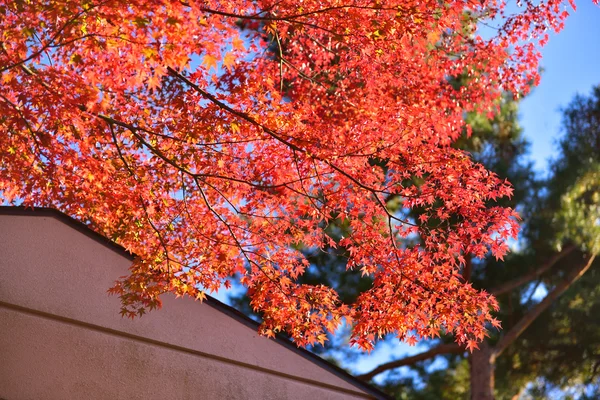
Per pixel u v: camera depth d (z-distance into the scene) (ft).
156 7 18.37
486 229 25.48
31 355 20.06
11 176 23.34
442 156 26.05
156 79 19.26
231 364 22.90
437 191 25.75
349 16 27.07
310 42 33.73
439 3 30.37
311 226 26.05
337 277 49.70
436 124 29.66
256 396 22.89
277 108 25.00
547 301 55.83
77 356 20.66
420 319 24.06
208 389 22.22
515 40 33.60
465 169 26.09
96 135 25.20
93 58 20.59
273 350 23.67
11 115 20.38
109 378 20.89
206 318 22.98
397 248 24.98
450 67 33.27
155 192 25.81
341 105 31.96
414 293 24.02
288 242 25.58
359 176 26.21
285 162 25.91
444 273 24.86
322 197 25.91
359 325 23.67
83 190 24.58
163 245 22.71
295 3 27.86
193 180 26.25
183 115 24.81
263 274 23.77
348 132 27.32
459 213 25.75
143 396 21.18
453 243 25.40
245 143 25.76
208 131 24.50
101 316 21.45
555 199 52.01
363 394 24.45
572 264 56.39
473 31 33.88
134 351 21.54
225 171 25.99
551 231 51.78
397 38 28.43
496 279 52.75
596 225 53.72
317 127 26.94
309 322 23.41
